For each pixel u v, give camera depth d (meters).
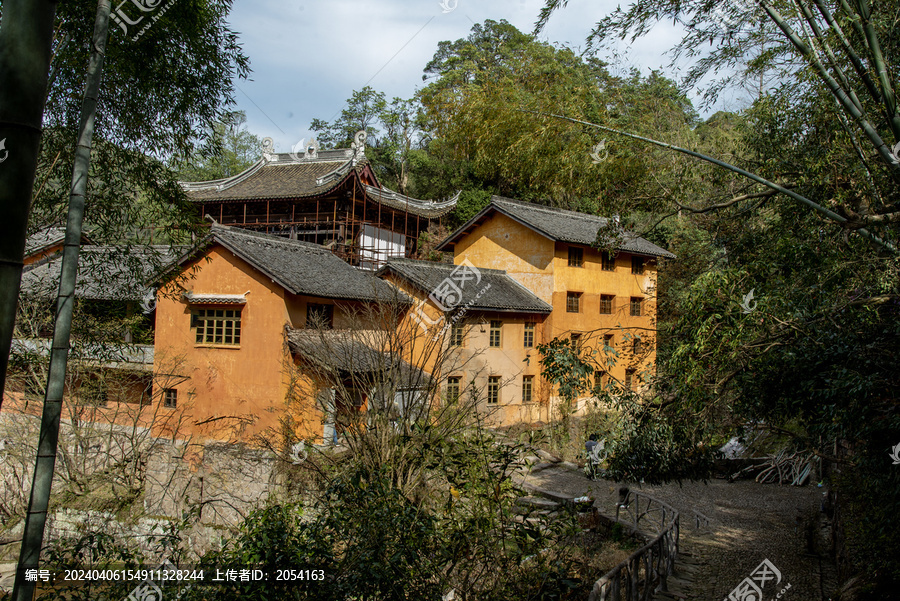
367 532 4.75
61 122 7.25
